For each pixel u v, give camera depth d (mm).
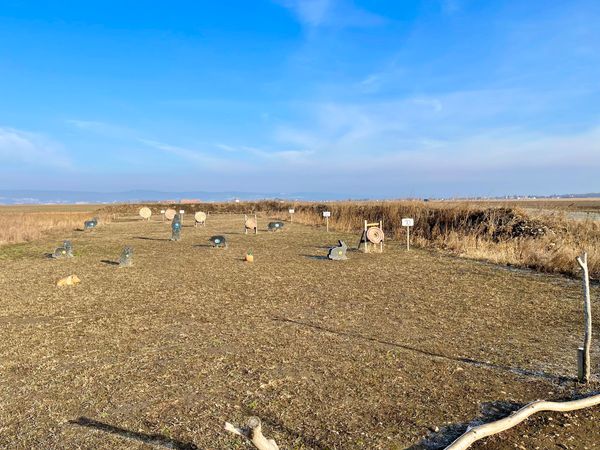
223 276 13055
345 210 35000
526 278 12406
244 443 4191
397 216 27766
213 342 7145
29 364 6281
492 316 8602
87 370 6031
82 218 41719
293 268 14406
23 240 24516
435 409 4855
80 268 14789
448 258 16406
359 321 8305
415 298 10125
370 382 5555
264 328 7887
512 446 4090
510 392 5273
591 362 6211
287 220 40719
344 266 14742
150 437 4320
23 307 9547
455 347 6852
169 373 5895
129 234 28344
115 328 7961
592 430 4379
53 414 4805
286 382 5570
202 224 36938
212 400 5094
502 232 19609
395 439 4266
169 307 9438
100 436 4348
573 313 8781
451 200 31953
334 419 4641
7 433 4430
